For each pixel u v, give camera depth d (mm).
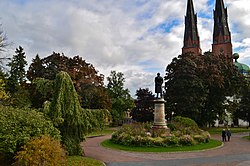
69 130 16953
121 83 67188
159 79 30328
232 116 69438
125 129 28750
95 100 43562
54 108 16016
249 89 62969
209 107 49500
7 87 41781
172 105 45906
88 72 43781
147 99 69938
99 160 17250
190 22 107438
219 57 51844
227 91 48781
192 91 44000
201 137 27250
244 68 92062
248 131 53344
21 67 49750
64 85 16547
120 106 64688
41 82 20781
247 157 19203
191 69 44406
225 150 23203
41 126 12742
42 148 10969
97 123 17875
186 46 107375
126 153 21094
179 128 30016
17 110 13367
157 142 24188
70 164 14055
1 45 29500
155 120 29078
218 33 105188
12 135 11625
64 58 42094
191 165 16047
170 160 17844
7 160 12094
